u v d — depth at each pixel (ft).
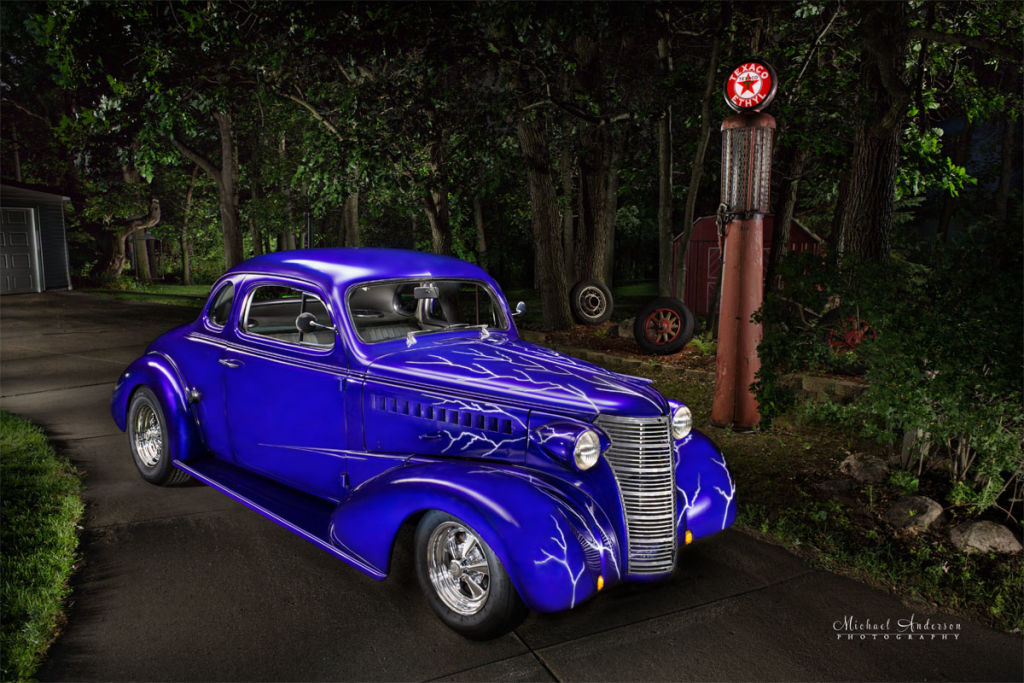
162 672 9.40
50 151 103.19
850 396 21.61
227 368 14.84
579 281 42.55
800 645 10.24
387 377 12.24
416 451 11.95
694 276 63.77
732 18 34.55
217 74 41.65
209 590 11.71
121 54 39.32
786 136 36.78
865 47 26.53
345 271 13.19
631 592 11.80
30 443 19.38
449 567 10.58
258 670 9.48
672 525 11.07
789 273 16.71
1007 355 12.94
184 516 14.87
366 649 10.04
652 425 10.91
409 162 41.06
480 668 9.59
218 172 75.97
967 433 14.40
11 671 9.23
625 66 44.68
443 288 14.56
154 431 16.71
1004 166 73.05
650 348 31.81
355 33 36.06
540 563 9.28
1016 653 10.16
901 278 15.14
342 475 13.05
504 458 11.04
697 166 36.04
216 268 144.46
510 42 35.22
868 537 13.78
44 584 11.55
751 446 19.45
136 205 93.66
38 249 69.56
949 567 12.62
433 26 34.55
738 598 11.60
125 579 12.04
